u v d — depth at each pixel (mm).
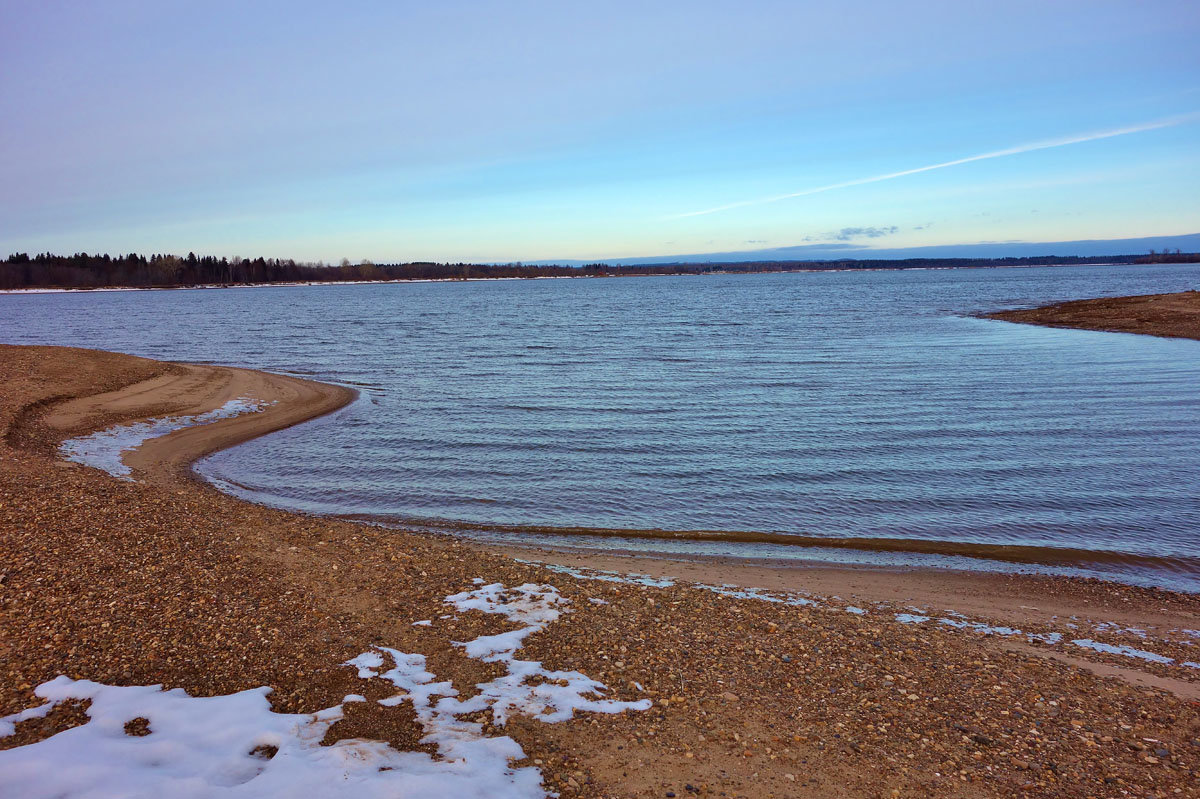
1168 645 8477
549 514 14008
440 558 10641
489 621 8211
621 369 35375
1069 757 5824
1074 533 12703
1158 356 35562
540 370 35500
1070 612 9578
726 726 6117
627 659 7379
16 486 12398
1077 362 34219
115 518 11117
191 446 19812
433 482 16250
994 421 21859
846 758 5695
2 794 4484
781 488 15539
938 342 44812
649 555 11789
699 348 44719
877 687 7008
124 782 4719
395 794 4727
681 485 15852
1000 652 8078
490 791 4883
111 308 117688
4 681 6113
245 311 102688
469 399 27297
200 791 4660
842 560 11609
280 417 23984
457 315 87312
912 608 9602
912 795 5227
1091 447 18547
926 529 13023
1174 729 6352
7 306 129125
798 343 46406
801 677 7164
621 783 5199
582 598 9164
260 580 9117
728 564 11367
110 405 24234
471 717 5992
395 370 36344
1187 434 19719
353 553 10648
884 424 21766
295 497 15133
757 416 23281
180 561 9484
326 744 5418
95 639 7004
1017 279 192500
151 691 6113
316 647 7262
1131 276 197500
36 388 24953
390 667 6887
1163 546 12070
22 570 8477
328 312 97125
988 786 5375
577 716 6129
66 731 5371
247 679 6488
